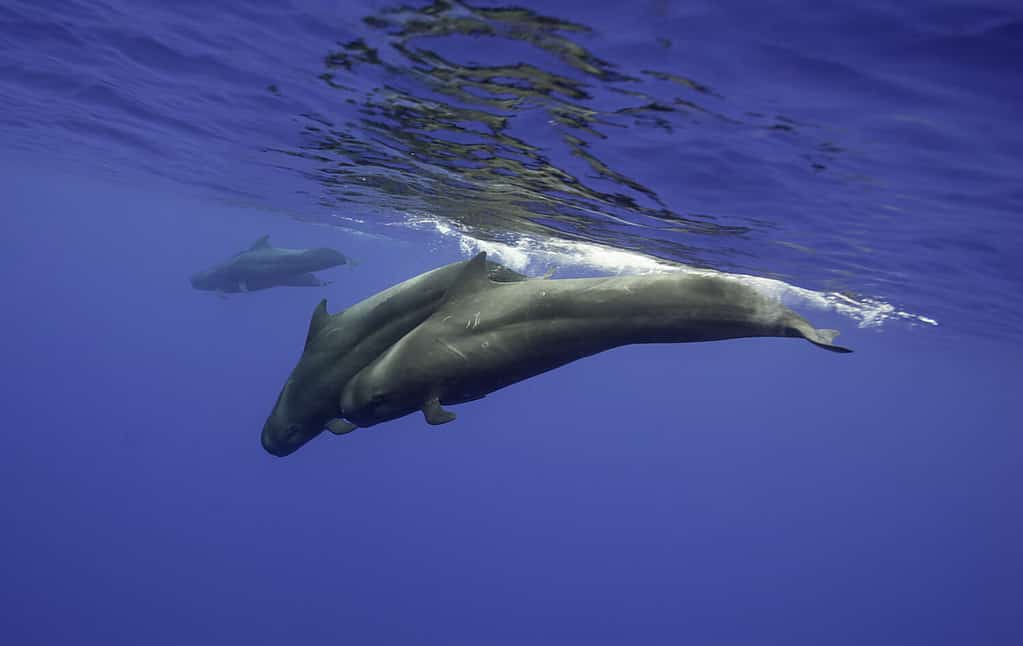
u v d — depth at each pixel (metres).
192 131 15.35
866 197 9.73
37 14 10.12
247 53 9.34
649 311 4.80
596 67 6.87
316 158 14.70
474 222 17.70
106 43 10.65
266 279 16.98
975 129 6.88
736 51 6.12
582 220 14.24
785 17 5.54
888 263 14.08
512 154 10.56
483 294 5.30
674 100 7.34
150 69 11.35
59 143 23.95
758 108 7.16
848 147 7.86
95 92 13.95
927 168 8.16
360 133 11.69
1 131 24.73
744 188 10.12
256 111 12.16
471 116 9.23
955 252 12.38
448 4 6.21
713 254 15.48
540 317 5.02
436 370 5.12
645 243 15.45
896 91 6.35
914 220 10.57
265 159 16.48
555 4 5.83
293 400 5.97
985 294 16.36
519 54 6.96
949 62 5.72
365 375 5.42
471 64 7.46
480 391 5.24
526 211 14.59
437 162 12.19
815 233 12.27
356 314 5.90
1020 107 6.25
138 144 19.36
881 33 5.54
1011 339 26.39
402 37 7.26
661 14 5.73
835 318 23.81
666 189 10.83
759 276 17.44
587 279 5.10
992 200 9.01
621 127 8.49
